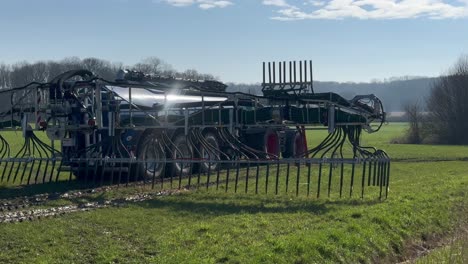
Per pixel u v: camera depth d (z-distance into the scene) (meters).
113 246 8.71
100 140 16.56
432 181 18.39
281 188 15.33
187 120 15.70
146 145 16.89
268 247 8.60
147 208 11.88
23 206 12.00
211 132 18.92
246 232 9.69
